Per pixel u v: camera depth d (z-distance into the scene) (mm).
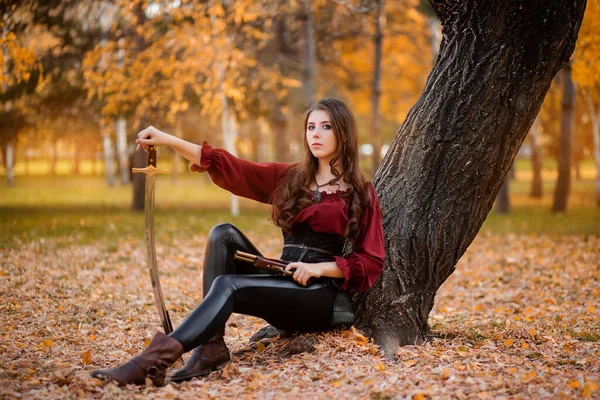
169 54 11336
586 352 3730
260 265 3234
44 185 27469
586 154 31469
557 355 3686
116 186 27234
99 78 10656
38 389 2936
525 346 3855
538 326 4637
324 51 15258
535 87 3652
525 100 3650
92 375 2959
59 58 12516
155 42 10672
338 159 3389
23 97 12820
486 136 3656
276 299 3186
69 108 14133
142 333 4480
